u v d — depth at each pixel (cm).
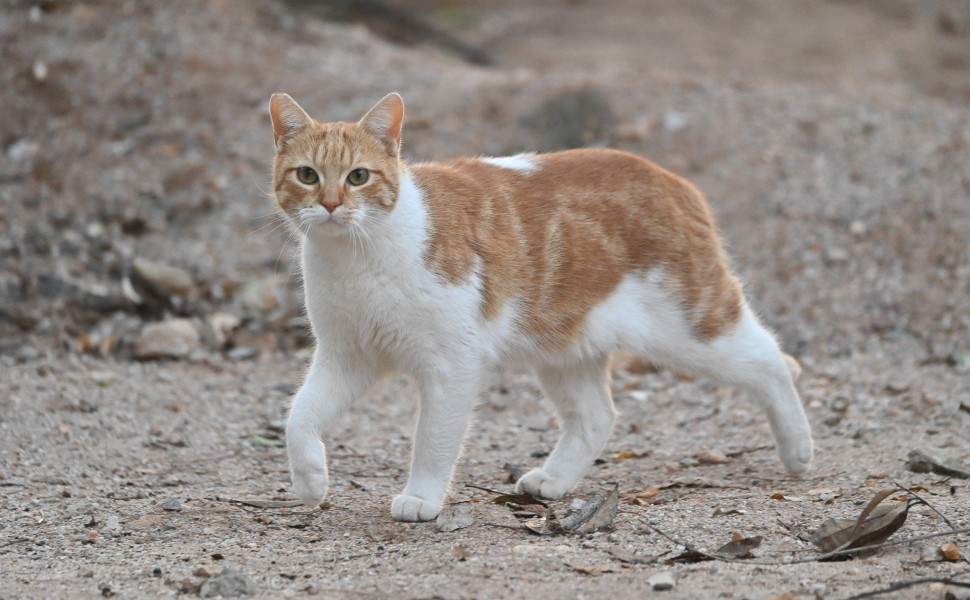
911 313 1980
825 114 2508
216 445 1466
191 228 2197
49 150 2348
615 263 1191
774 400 1252
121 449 1420
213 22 2770
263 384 1730
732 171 2303
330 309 1101
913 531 1027
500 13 4169
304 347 1912
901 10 4403
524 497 1193
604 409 1284
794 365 1303
